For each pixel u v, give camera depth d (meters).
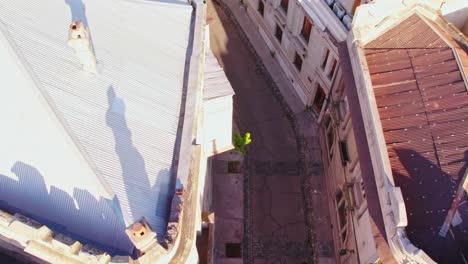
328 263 34.84
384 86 28.09
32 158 22.80
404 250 22.11
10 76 22.69
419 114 26.64
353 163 30.44
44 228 20.67
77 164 22.56
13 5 23.84
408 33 29.41
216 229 36.00
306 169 38.59
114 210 22.50
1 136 22.80
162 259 20.44
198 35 29.75
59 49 24.23
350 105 28.27
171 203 22.88
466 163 24.53
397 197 22.22
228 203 37.09
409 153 25.64
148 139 24.77
